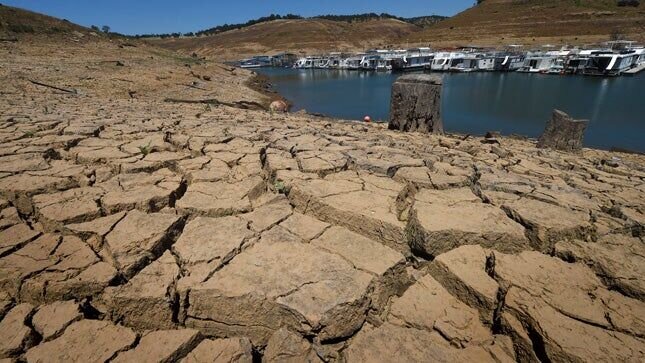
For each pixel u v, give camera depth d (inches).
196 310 86.2
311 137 236.2
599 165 246.4
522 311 81.0
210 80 1036.5
